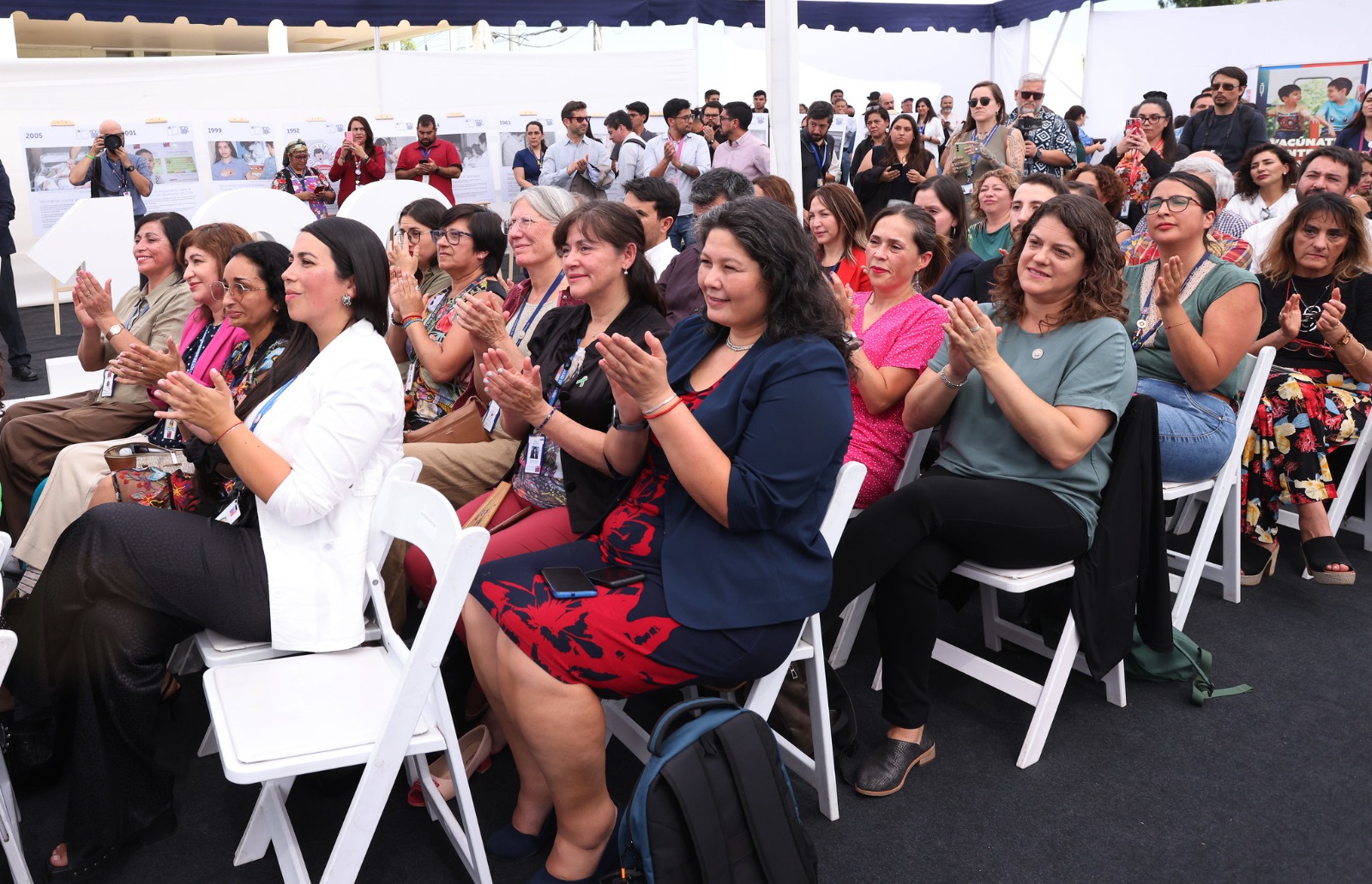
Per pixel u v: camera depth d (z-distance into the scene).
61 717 2.23
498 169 9.25
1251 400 3.03
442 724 1.82
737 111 7.55
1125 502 2.44
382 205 6.07
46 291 9.24
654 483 2.08
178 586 2.02
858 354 2.73
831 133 10.23
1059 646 2.44
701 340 2.13
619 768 2.45
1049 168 6.02
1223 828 2.20
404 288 3.24
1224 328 2.91
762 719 1.85
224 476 2.49
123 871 2.09
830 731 2.27
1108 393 2.34
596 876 1.98
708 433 1.94
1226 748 2.51
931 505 2.30
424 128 8.67
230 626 2.07
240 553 2.09
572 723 1.85
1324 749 2.49
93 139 8.28
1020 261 2.46
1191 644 2.82
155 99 8.50
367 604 2.21
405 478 2.09
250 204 5.63
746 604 1.89
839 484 2.01
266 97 8.83
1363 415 3.48
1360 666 2.90
